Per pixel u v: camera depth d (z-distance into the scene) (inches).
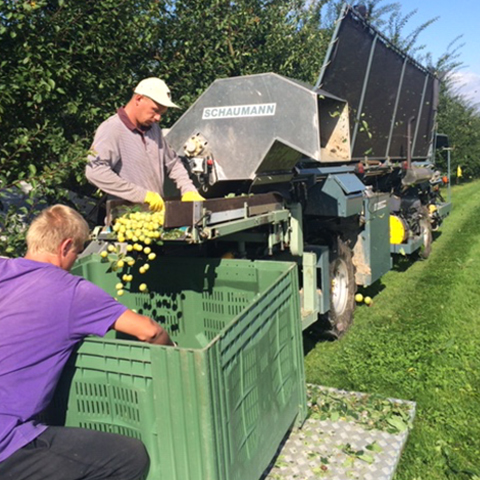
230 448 89.1
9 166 157.9
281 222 165.6
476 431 143.0
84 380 88.3
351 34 213.6
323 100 176.9
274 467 118.1
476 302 255.9
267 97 161.9
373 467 118.2
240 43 279.7
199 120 174.4
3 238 158.1
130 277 128.1
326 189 197.2
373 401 147.5
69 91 184.9
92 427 89.5
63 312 84.7
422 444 137.2
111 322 87.5
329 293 196.5
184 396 80.8
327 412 141.2
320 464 119.1
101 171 128.5
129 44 205.5
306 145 156.8
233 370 91.0
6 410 80.8
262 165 166.4
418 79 316.2
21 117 167.5
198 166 165.0
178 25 238.1
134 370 83.8
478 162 962.1
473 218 539.2
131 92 212.8
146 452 85.4
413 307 252.8
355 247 232.5
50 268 88.9
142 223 115.8
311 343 210.1
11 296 85.4
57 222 92.4
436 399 159.8
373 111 262.1
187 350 79.4
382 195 245.1
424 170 341.4
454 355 190.4
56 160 167.3
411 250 313.4
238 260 139.6
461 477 124.3
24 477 80.2
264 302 107.2
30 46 161.9
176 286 149.7
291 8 335.9
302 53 335.0
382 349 199.3
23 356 82.4
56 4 177.8
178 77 242.4
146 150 138.3
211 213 124.5
